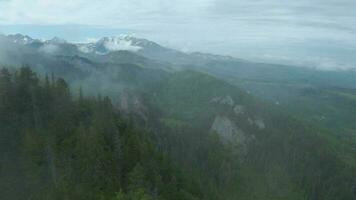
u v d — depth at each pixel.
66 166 125.25
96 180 120.81
